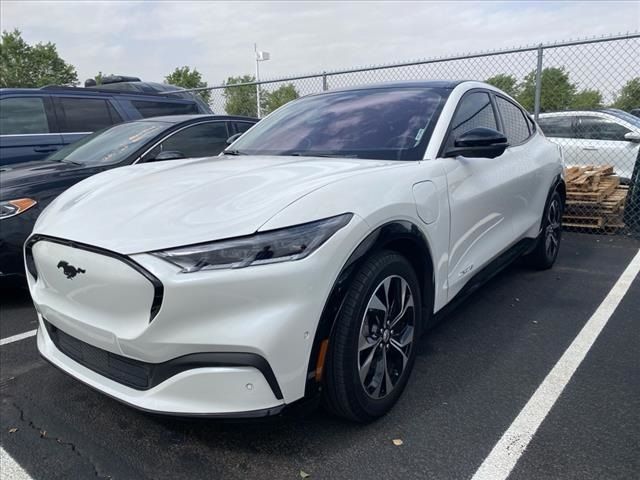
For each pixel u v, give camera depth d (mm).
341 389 2109
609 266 4852
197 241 1855
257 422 1873
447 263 2727
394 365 2459
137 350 1912
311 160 2732
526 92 6836
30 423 2482
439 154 2809
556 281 4406
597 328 3404
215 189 2240
